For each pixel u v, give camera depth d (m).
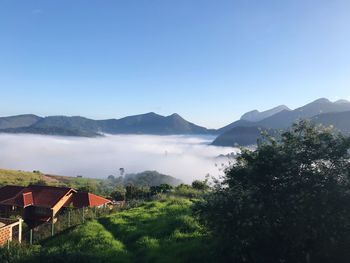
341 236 14.68
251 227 15.05
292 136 16.61
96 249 22.98
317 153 15.63
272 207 15.11
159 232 24.70
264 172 15.85
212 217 15.89
